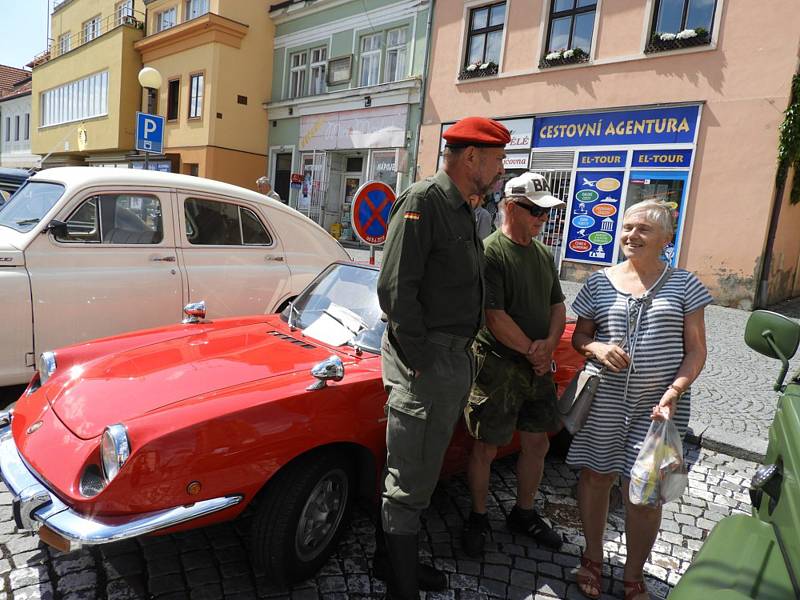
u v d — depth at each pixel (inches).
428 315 89.8
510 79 538.9
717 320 366.6
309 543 98.5
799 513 59.9
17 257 159.6
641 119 454.9
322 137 737.0
